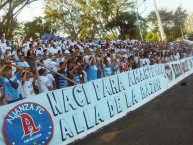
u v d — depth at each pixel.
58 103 8.08
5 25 29.73
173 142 7.45
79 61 10.47
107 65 12.13
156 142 7.59
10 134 6.61
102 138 8.42
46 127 7.49
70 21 55.31
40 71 9.02
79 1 55.09
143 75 13.42
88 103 9.22
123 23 54.28
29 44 14.39
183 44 27.14
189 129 8.32
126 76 11.88
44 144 7.34
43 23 50.44
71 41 18.91
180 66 19.66
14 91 7.83
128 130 8.93
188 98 12.52
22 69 8.13
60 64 9.83
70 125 8.26
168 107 11.39
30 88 8.54
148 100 13.21
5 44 14.20
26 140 6.91
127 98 11.46
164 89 15.54
